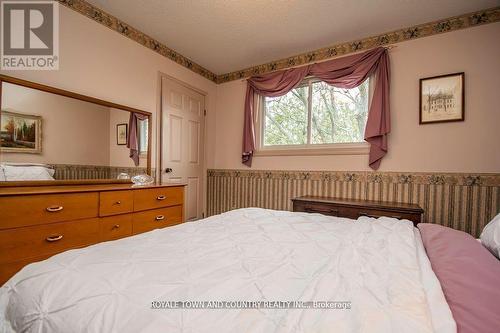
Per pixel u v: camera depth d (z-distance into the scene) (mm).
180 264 791
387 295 612
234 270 761
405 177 2352
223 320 517
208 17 2250
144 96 2576
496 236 910
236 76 3445
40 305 608
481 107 2072
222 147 3537
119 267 740
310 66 2777
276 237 1134
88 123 2100
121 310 547
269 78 3041
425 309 554
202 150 3400
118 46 2322
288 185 2992
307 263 838
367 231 1192
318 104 2881
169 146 2883
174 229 1233
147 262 792
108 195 1808
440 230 1152
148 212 2115
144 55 2566
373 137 2443
